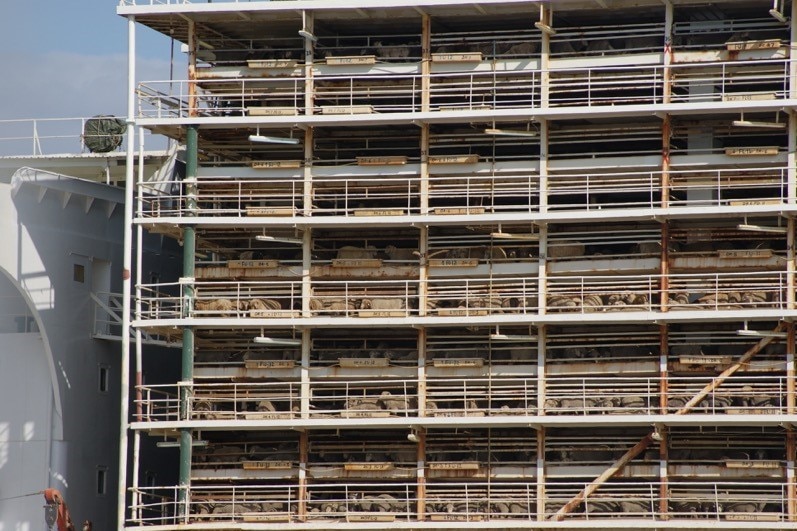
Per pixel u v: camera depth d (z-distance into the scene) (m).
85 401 108.62
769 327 94.69
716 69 95.06
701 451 94.94
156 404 112.94
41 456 106.38
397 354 97.94
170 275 116.25
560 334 95.50
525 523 92.44
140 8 97.19
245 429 97.19
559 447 96.06
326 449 97.06
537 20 98.31
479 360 95.31
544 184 95.31
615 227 97.38
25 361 107.81
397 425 94.12
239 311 96.56
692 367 93.62
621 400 94.00
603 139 97.62
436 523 92.88
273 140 96.00
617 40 99.31
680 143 99.12
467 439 96.19
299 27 99.75
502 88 95.44
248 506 95.81
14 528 105.94
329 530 93.19
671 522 91.44
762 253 93.56
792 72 93.19
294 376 97.00
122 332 104.44
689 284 94.62
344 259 97.44
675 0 94.50
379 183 98.31
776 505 93.06
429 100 97.19
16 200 104.62
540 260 95.50
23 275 104.81
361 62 97.19
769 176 94.06
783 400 92.88
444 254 97.81
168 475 115.44
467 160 96.25
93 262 110.25
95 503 108.88
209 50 100.12
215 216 98.62
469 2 94.69
